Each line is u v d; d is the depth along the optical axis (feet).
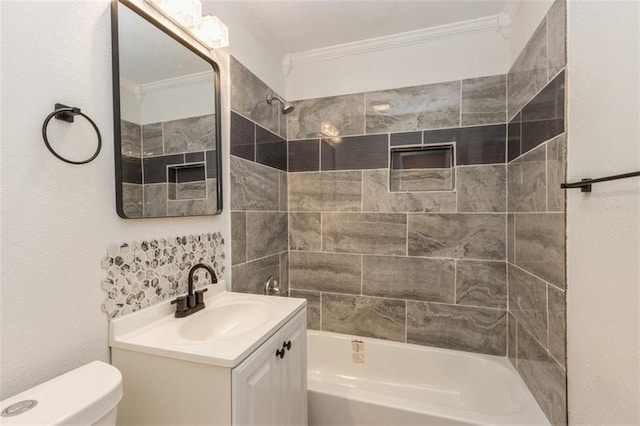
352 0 5.13
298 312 4.08
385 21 5.74
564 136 3.61
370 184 6.63
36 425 1.96
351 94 6.74
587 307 3.20
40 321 2.54
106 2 3.10
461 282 6.09
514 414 4.23
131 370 3.02
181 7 3.85
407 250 6.41
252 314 4.15
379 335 6.64
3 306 2.31
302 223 7.13
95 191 2.98
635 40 2.51
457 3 5.25
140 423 2.99
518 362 5.26
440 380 6.03
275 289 6.32
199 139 4.40
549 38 3.99
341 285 6.87
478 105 5.92
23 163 2.43
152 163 3.61
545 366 4.18
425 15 5.58
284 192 7.05
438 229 6.21
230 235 5.14
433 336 6.29
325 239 6.97
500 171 5.82
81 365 2.84
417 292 6.37
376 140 6.57
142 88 3.49
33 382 2.49
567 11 3.54
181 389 2.83
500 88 5.79
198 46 4.42
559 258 3.76
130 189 3.31
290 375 3.81
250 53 5.78
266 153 6.31
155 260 3.68
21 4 2.42
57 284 2.66
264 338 3.17
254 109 5.90
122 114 3.23
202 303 4.03
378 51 6.52
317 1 5.14
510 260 5.64
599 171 2.99
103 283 3.05
